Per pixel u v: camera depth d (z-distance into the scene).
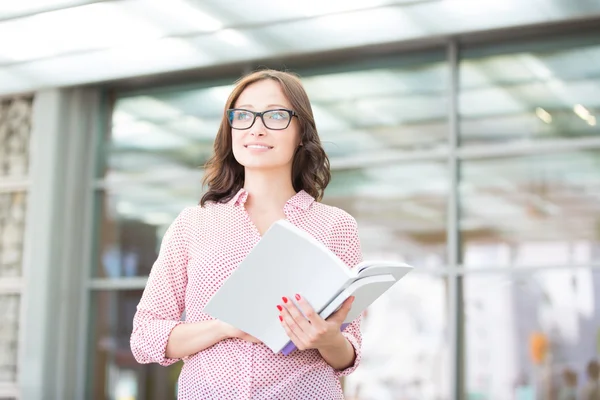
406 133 5.47
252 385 1.88
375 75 5.60
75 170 6.38
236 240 1.97
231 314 1.76
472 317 5.16
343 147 5.63
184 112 6.21
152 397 6.02
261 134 1.99
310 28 5.26
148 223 6.22
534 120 5.16
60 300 6.26
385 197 5.48
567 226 5.00
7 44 5.75
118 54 5.81
